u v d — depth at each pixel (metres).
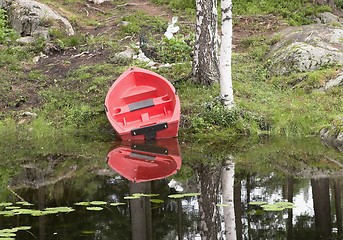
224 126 13.32
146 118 13.28
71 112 14.30
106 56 17.27
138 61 16.69
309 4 22.41
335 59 15.88
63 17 21.00
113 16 21.92
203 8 14.62
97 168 10.69
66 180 9.86
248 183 9.30
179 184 9.32
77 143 12.95
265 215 7.73
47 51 17.80
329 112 13.70
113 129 13.37
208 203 8.29
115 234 7.04
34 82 15.73
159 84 13.59
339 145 12.21
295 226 7.23
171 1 23.17
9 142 13.14
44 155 11.93
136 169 10.47
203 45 14.70
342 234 6.96
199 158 11.20
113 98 13.34
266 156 11.27
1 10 19.20
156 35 19.16
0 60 16.81
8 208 7.62
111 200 8.50
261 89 15.18
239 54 17.78
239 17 21.33
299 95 14.76
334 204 8.12
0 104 14.77
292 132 13.08
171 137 12.99
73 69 16.33
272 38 18.44
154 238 6.97
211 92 14.40
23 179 10.06
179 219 7.70
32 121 14.00
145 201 8.38
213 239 6.90
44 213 7.27
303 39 17.45
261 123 13.41
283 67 16.19
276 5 22.44
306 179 9.44
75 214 7.87
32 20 19.19
